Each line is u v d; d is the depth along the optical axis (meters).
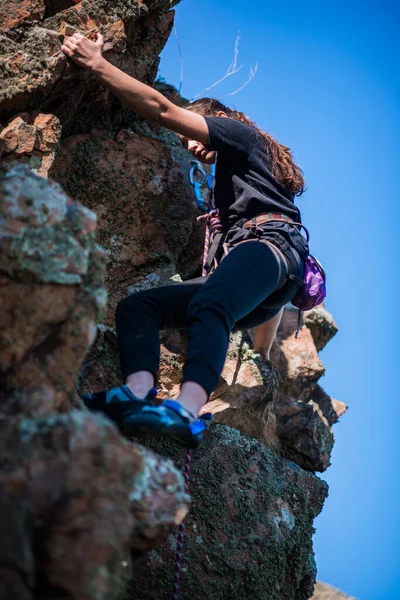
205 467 3.88
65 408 2.62
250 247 3.46
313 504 4.13
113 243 4.27
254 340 4.59
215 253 3.73
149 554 3.58
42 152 3.80
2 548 2.12
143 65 4.37
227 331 3.23
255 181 3.68
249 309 3.34
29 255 2.55
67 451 2.24
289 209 3.68
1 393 2.52
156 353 3.39
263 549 3.79
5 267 2.53
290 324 5.14
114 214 4.30
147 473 2.67
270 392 4.25
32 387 2.55
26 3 3.92
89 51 3.75
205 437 3.96
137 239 4.35
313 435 4.59
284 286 3.55
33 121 3.88
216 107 3.94
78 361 2.66
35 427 2.30
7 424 2.31
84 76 3.95
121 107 4.40
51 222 2.61
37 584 2.18
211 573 3.64
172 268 4.38
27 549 2.15
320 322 5.27
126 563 2.65
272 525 3.89
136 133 4.53
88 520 2.20
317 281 3.66
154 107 3.63
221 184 3.77
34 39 3.85
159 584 3.55
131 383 3.26
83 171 4.24
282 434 4.58
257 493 3.93
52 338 2.62
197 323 3.19
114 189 4.30
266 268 3.40
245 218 3.67
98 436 2.29
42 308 2.57
